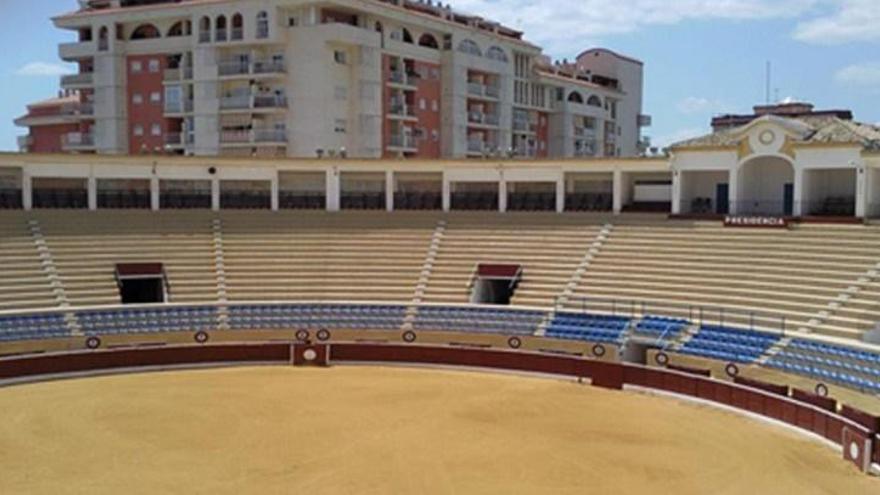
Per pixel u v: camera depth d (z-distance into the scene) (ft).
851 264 153.28
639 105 399.03
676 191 190.08
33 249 177.78
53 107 302.66
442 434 109.29
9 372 136.67
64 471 94.07
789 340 136.67
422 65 278.26
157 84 264.11
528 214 201.98
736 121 251.39
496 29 316.60
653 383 133.49
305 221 203.51
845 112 233.76
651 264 174.09
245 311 168.86
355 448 102.94
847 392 120.37
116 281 175.32
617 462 98.53
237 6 246.88
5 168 192.54
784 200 185.26
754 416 119.03
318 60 244.42
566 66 362.53
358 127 254.68
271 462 97.50
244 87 252.42
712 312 153.79
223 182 211.82
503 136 306.14
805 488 90.22
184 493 87.35
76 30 277.44
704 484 91.35
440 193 215.92
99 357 144.66
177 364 149.69
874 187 169.27
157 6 260.21
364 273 185.78
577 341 154.51
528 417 118.21
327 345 153.99
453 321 165.78
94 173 197.98
